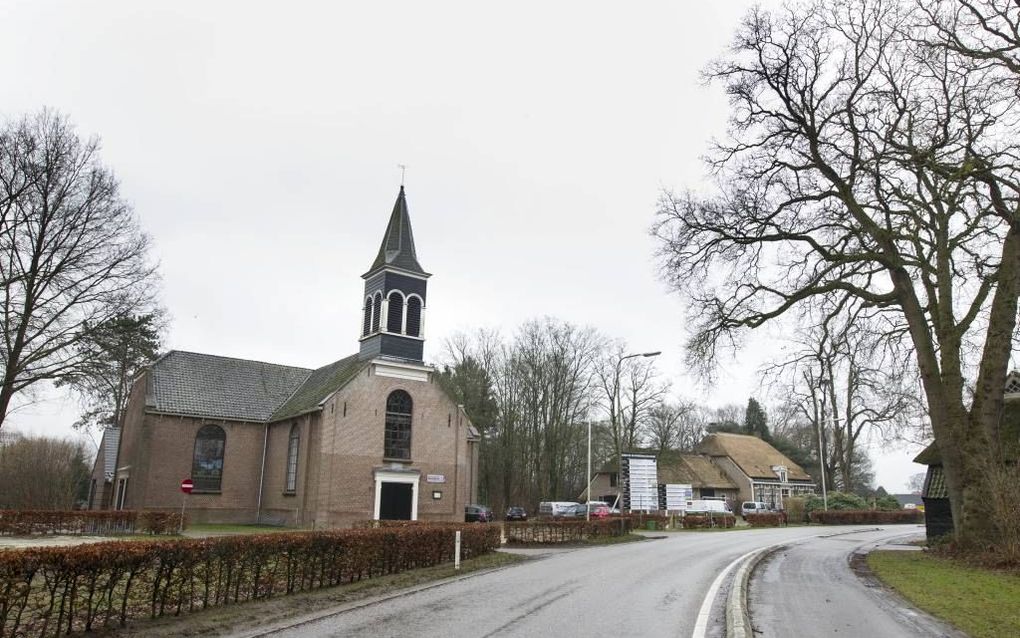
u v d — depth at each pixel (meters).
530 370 63.94
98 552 9.41
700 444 79.38
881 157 20.08
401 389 40.19
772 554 22.77
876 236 20.83
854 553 23.16
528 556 22.09
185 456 40.25
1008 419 25.97
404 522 29.23
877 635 9.40
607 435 62.25
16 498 45.00
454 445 41.53
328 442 36.94
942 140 20.09
